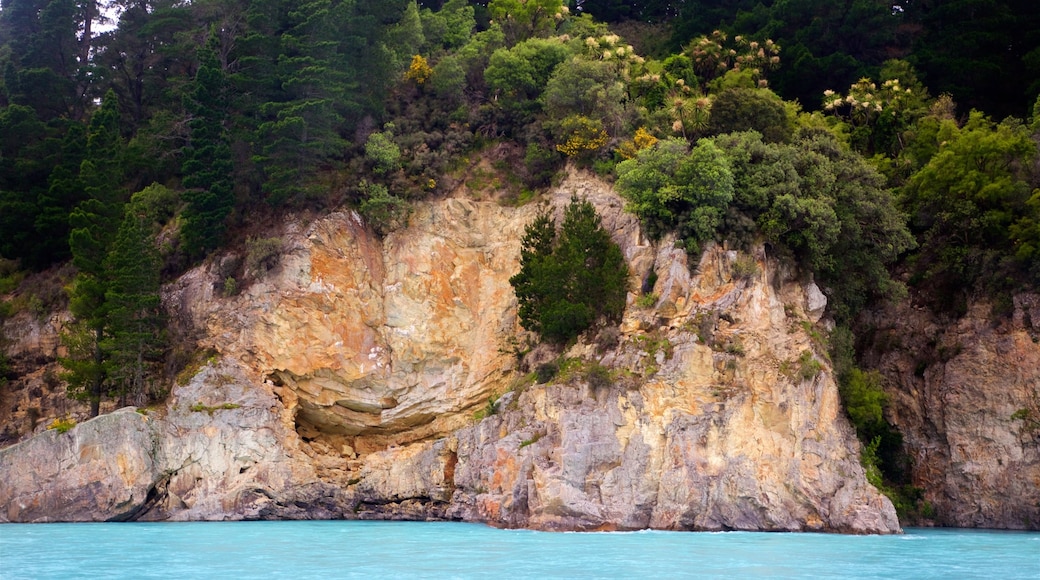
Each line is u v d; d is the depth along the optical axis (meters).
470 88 67.31
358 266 59.09
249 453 54.06
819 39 76.19
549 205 59.66
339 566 32.94
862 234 56.22
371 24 62.97
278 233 58.94
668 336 49.88
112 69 76.69
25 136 68.62
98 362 58.25
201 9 73.19
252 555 35.97
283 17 65.19
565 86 61.53
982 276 56.34
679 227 52.97
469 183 61.91
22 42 77.44
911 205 60.19
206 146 59.75
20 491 53.19
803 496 47.31
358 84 61.69
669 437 47.44
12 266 67.19
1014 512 52.41
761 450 47.81
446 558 34.88
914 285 59.38
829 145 58.06
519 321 57.16
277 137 59.41
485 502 49.50
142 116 76.50
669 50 79.38
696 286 51.50
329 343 57.44
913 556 37.44
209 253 59.56
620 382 48.66
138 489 52.69
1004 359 54.03
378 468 55.56
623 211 55.22
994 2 71.12
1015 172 58.00
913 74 71.69
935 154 61.38
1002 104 70.00
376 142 60.91
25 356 63.06
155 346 57.91
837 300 56.09
